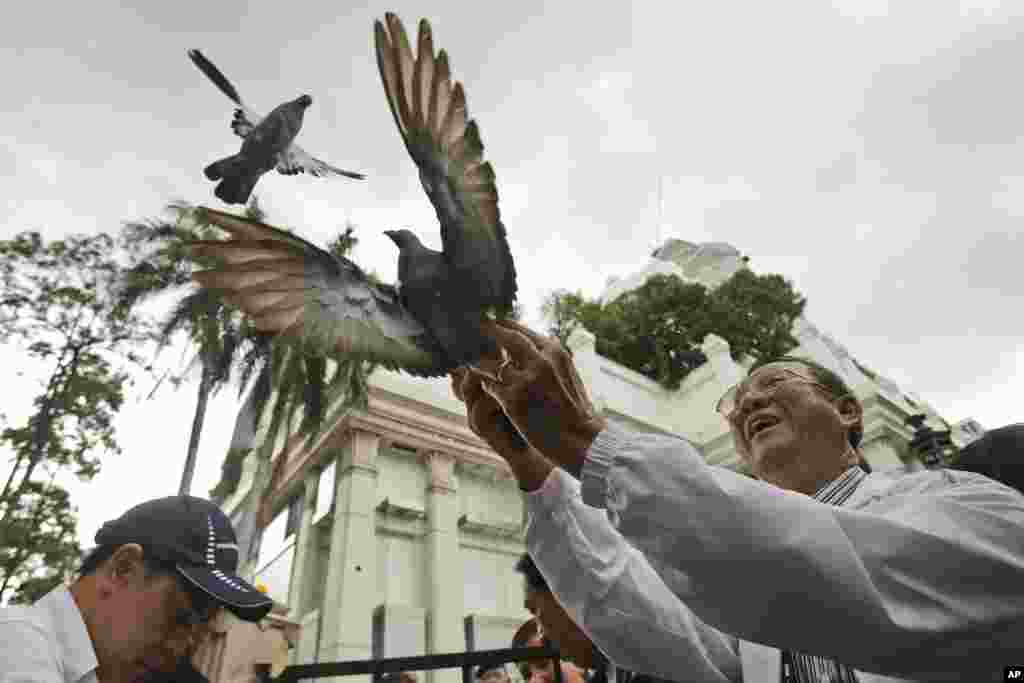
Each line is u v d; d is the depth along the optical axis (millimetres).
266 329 1414
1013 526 1251
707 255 43781
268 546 15344
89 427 15398
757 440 2082
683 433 20484
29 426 15078
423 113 1441
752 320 27281
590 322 27047
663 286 28516
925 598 1178
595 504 1431
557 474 2309
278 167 1391
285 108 1436
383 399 14734
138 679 1715
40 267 14680
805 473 1987
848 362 27922
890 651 1172
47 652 1567
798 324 31891
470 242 1459
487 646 13133
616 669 2846
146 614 1743
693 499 1268
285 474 15992
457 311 1438
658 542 1281
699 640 2127
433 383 15867
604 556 2260
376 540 13117
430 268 1452
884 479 1829
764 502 1263
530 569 3096
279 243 1473
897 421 17750
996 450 1923
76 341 15219
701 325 25938
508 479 15875
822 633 1193
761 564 1188
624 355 25672
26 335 15016
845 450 2014
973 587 1183
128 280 13656
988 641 1151
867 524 1262
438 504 14148
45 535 14594
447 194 1447
